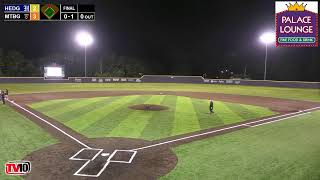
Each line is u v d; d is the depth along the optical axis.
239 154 12.16
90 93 36.91
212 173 10.11
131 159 11.40
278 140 14.54
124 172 10.11
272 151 12.66
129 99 29.62
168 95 35.25
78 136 14.71
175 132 15.85
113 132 15.63
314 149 13.05
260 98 34.41
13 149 12.43
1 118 18.95
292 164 11.08
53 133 15.21
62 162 10.96
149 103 26.78
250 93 40.25
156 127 16.97
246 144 13.69
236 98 34.03
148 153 12.16
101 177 9.65
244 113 22.73
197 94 38.03
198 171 10.27
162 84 54.25
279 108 26.17
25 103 26.27
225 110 24.05
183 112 22.36
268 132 16.23
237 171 10.31
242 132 16.12
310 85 46.44
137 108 23.59
